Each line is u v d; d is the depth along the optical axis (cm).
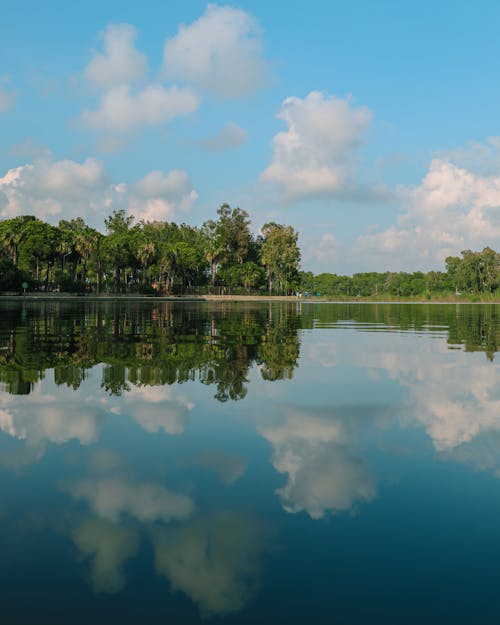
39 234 7350
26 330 1561
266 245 11019
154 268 9412
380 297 9788
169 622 197
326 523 279
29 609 205
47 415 514
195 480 342
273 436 448
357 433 459
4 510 294
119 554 243
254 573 228
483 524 279
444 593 215
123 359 932
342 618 198
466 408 560
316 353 1070
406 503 306
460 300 9469
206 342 1276
